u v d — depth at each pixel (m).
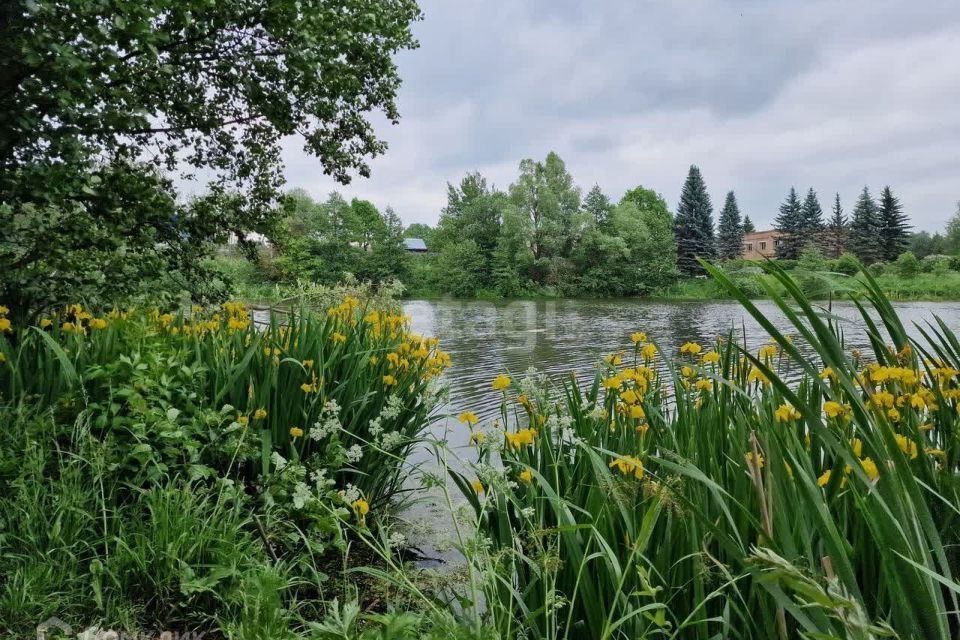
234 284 5.86
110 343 3.25
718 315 24.86
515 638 1.80
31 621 1.95
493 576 1.60
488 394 8.29
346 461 2.88
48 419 2.67
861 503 1.13
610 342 15.10
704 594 1.50
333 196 60.59
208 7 4.84
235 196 6.32
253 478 3.10
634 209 58.22
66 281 4.43
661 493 1.30
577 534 1.67
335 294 6.65
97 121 3.59
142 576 2.23
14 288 4.11
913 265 48.41
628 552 1.58
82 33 3.41
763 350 3.16
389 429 3.40
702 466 1.71
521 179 53.78
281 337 3.60
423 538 3.20
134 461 2.74
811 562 1.15
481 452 2.17
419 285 58.44
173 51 5.45
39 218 4.50
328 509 2.08
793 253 72.12
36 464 2.38
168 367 2.92
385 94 7.31
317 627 1.46
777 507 1.17
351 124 7.15
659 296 48.38
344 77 6.25
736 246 71.56
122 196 4.66
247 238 6.49
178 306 4.97
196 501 2.54
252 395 3.12
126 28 3.46
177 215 5.48
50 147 3.45
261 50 5.70
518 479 2.19
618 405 2.39
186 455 2.79
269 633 1.80
